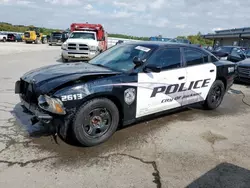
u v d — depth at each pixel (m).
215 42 42.59
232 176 2.84
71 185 2.51
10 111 4.46
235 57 12.42
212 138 3.90
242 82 9.62
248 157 3.32
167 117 4.79
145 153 3.26
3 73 8.30
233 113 5.36
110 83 3.31
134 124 4.28
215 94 5.35
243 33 30.09
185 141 3.71
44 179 2.58
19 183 2.49
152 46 4.07
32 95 3.29
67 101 2.99
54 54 17.91
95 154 3.15
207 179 2.75
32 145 3.27
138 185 2.57
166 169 2.90
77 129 3.15
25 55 15.68
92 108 3.22
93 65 4.12
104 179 2.64
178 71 4.23
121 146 3.41
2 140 3.35
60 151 3.17
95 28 15.31
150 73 3.79
